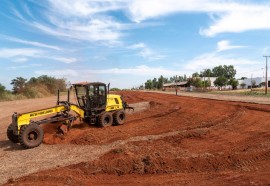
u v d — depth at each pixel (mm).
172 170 9422
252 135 14594
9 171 10086
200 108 27719
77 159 11188
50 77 74188
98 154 11734
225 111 24656
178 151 11492
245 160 9938
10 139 14406
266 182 7820
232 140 13727
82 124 18234
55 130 15586
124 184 8438
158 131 16438
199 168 9562
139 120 21016
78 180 8750
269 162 9789
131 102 40312
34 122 14203
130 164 9742
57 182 8586
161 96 54969
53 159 11398
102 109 18359
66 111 15891
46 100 46719
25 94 54875
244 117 20562
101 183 8570
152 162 9727
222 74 180875
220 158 10047
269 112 22891
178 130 16562
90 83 17828
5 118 23719
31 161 11258
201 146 12773
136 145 12797
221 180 8312
